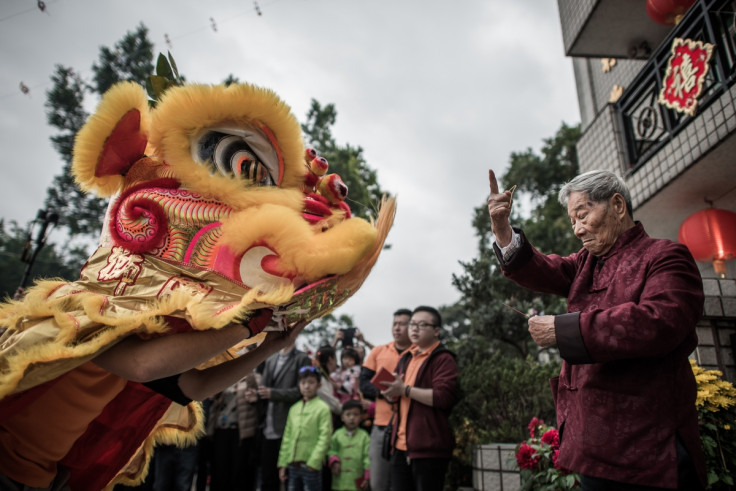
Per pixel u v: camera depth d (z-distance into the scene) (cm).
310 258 146
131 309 135
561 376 199
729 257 476
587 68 829
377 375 390
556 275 223
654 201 528
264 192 153
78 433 154
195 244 149
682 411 167
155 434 197
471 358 701
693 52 467
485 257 768
